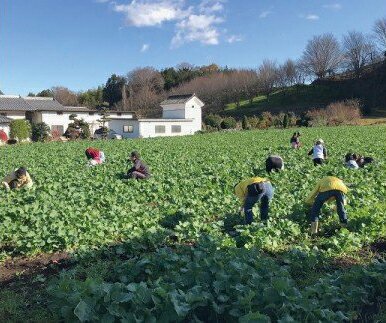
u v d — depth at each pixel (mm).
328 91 102062
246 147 31656
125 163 21766
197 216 10797
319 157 19672
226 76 109500
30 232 8930
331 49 110125
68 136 55719
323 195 9609
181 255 7527
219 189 13891
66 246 8688
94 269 7379
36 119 62219
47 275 7570
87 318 4988
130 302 5320
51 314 5945
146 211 11273
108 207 12133
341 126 60969
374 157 22609
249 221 10016
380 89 92812
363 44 106000
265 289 5418
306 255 7547
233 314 5191
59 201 12273
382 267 6684
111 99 115062
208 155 26000
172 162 21922
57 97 118000
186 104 67062
